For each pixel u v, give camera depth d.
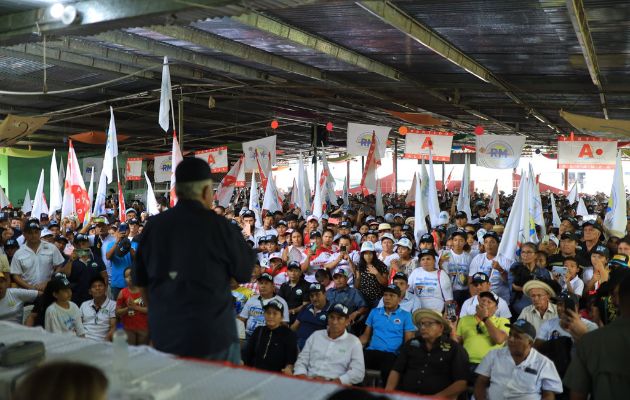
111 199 24.73
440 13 10.75
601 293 5.36
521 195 9.81
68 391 1.67
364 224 14.59
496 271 9.52
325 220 15.38
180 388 2.22
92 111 23.52
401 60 15.41
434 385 6.17
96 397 1.70
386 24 11.71
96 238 11.80
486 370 5.91
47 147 32.12
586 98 20.19
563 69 15.60
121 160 35.97
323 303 8.16
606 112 22.58
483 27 11.68
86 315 8.23
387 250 10.80
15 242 11.28
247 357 7.20
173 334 3.20
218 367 2.46
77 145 31.72
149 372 2.40
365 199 30.34
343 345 6.76
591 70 14.33
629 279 3.52
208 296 3.20
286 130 35.44
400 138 39.78
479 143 19.39
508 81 17.86
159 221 3.29
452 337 6.70
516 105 20.56
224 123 29.78
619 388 3.43
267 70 17.44
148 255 3.31
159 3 5.00
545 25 11.22
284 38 12.02
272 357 7.04
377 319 7.69
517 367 5.70
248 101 23.58
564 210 22.86
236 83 19.17
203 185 3.33
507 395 5.68
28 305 8.78
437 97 20.08
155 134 32.31
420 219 12.46
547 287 7.05
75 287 10.24
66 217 13.57
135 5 5.15
